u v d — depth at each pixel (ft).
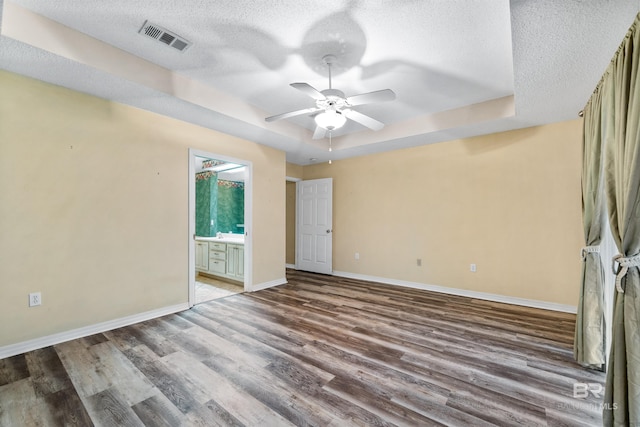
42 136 7.66
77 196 8.24
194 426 4.76
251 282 13.50
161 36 6.95
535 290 11.19
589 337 6.55
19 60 6.66
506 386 5.90
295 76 8.80
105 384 5.91
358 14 6.10
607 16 5.16
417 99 10.40
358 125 13.35
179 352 7.32
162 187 10.18
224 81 9.16
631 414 4.11
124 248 9.20
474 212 12.61
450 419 4.93
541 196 11.11
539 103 8.95
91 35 6.92
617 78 4.81
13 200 7.20
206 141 11.55
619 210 4.61
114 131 8.99
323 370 6.50
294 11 6.05
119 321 9.02
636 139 3.99
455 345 7.77
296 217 19.34
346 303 11.60
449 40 6.95
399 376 6.26
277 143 13.83
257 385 5.92
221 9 6.02
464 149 12.87
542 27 5.50
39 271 7.57
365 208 16.19
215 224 18.13
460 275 12.95
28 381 6.00
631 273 4.36
